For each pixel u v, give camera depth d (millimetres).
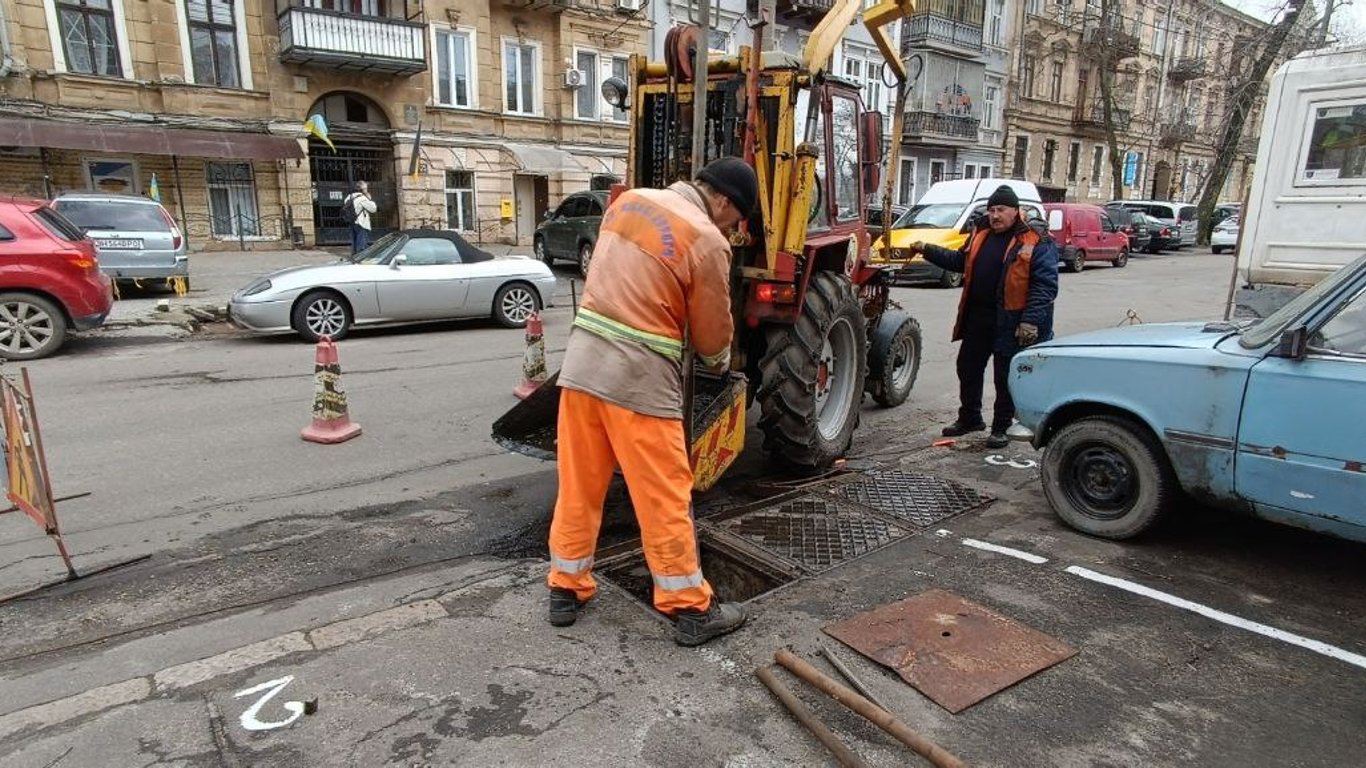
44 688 2764
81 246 8500
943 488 4863
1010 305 5352
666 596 3053
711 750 2473
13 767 2357
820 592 3508
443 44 20750
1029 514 4438
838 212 5605
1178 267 23422
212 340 9602
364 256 10094
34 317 8289
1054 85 37062
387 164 20734
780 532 4188
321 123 18500
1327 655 3025
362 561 3830
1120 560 3822
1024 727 2605
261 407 6543
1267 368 3412
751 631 3170
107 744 2467
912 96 29859
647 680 2832
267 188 18938
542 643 3066
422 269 9953
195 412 6371
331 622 3223
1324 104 6113
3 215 8109
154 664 2914
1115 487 4012
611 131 23609
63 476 4918
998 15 33406
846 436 5383
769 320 4672
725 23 23750
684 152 4746
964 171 33781
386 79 19906
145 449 5441
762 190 4441
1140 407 3814
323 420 5676
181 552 3896
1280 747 2527
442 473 5090
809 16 22703
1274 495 3434
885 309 7012
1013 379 4402
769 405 4738
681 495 3020
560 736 2525
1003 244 5500
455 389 7250
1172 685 2838
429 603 3377
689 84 4684
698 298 2941
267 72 18484
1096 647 3072
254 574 3676
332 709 2648
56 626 3197
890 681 2846
